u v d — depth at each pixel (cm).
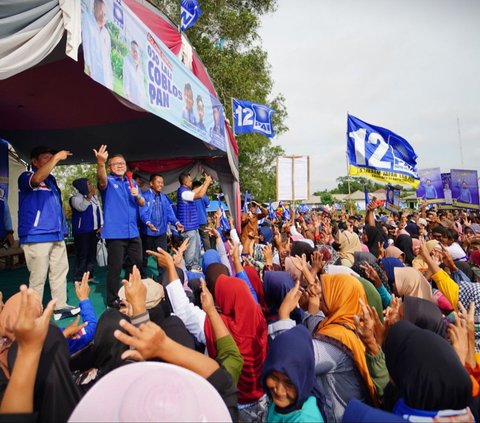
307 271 302
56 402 146
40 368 147
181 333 217
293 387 167
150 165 1034
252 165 2192
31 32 256
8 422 121
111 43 333
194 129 586
